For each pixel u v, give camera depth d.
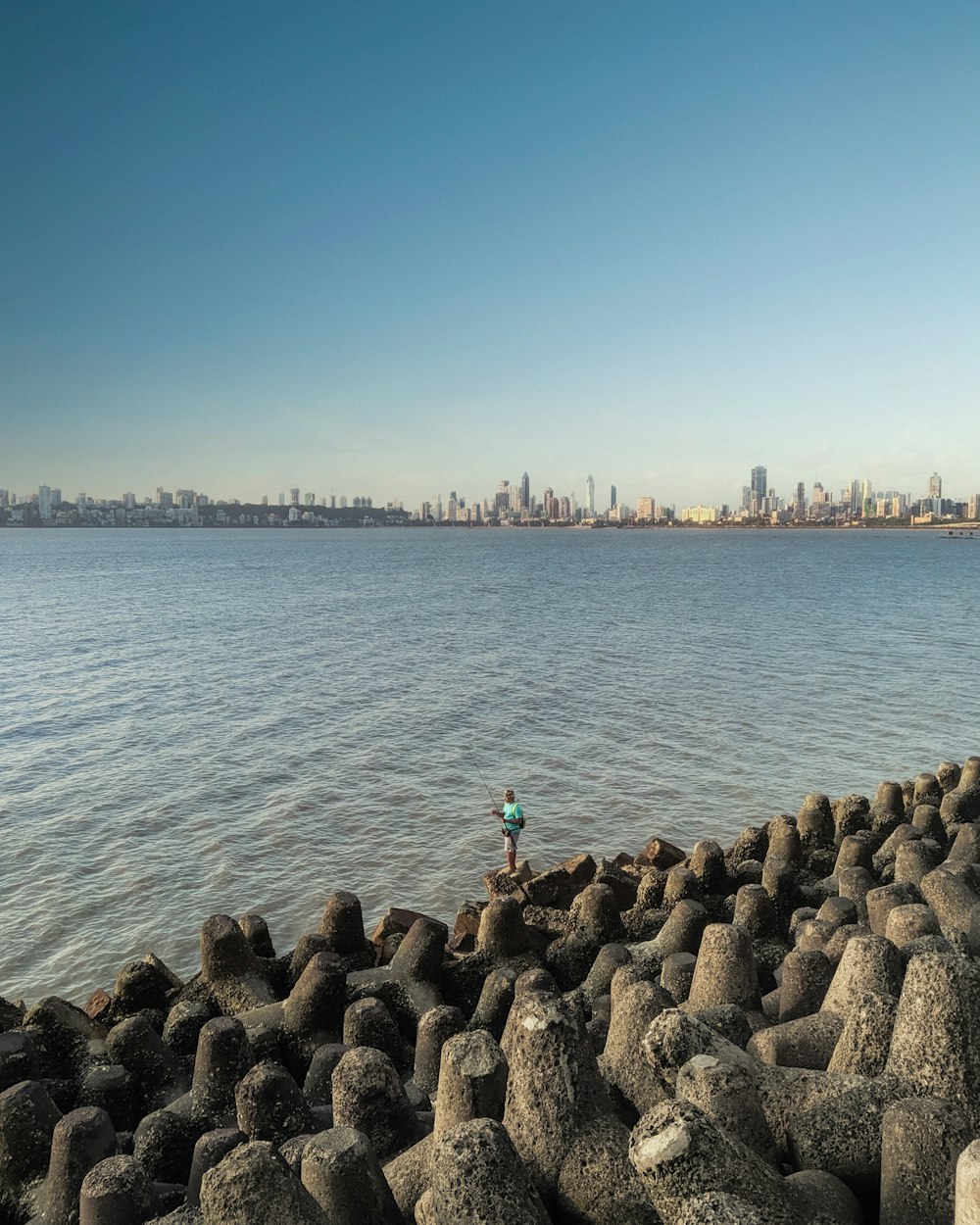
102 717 42.53
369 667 54.66
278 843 27.67
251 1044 9.74
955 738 37.56
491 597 101.56
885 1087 5.64
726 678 49.94
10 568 161.38
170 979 12.09
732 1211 4.29
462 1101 6.05
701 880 14.46
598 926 13.05
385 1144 6.78
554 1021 5.67
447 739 38.22
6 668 55.50
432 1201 4.80
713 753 35.81
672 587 114.62
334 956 10.66
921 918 8.71
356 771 34.16
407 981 11.39
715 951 8.77
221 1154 6.75
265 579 132.75
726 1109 5.39
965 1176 4.12
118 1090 9.14
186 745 37.88
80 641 67.00
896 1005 6.27
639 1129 4.74
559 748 36.69
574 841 27.69
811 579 127.94
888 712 41.69
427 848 27.31
